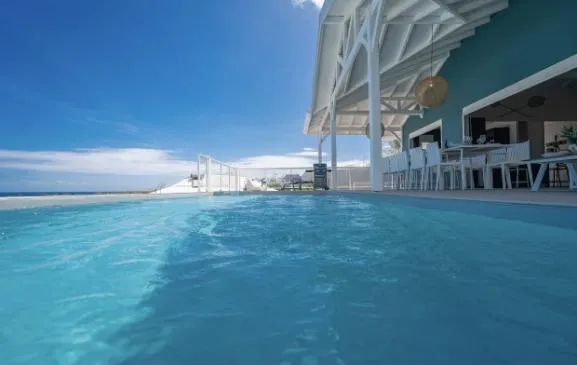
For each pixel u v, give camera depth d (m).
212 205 5.76
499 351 0.93
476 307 1.22
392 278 1.56
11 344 1.05
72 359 0.97
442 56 9.01
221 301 1.36
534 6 6.05
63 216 4.20
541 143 9.38
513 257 1.82
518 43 6.50
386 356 0.93
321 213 4.18
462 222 3.01
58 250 2.29
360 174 12.16
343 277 1.60
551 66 5.70
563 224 2.20
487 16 6.98
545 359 0.88
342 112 10.66
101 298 1.42
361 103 11.13
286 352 0.97
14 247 2.40
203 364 0.93
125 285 1.58
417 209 3.68
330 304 1.30
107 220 3.86
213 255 2.10
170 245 2.43
